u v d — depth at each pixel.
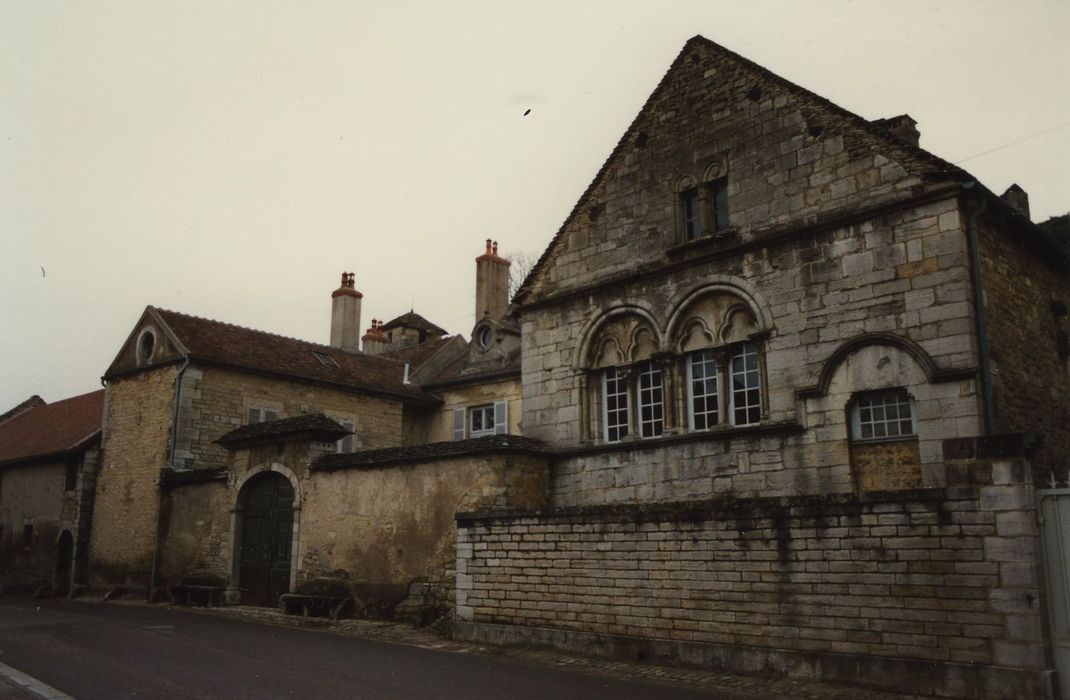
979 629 9.54
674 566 12.05
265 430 20.09
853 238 14.68
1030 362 15.09
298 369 27.12
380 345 38.25
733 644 11.30
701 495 15.88
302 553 18.81
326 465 18.78
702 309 16.72
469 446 16.61
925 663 9.78
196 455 24.22
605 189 18.77
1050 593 9.42
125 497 24.97
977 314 13.45
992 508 9.62
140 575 23.58
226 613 18.86
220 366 25.09
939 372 13.29
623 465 17.12
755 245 15.85
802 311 15.09
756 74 16.66
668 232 17.42
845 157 15.05
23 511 28.95
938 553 9.91
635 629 12.31
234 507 20.61
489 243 31.66
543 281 19.50
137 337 26.31
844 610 10.48
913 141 15.96
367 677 10.53
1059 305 16.88
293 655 12.26
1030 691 9.09
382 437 28.61
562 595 13.24
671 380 16.84
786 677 10.71
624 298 17.83
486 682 10.38
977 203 13.88
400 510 17.22
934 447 13.23
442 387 29.25
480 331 28.62
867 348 14.22
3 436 34.25
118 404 26.39
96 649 12.48
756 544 11.31
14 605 21.27
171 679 10.16
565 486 17.88
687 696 9.76
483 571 14.36
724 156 16.80
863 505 10.50
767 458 15.12
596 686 10.31
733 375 16.20
